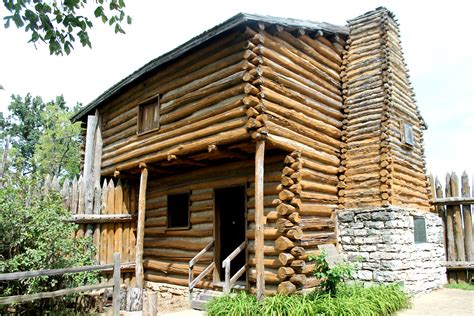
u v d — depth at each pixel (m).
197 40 9.31
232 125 8.57
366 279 9.75
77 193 11.02
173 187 12.08
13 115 36.59
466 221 12.25
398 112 11.21
